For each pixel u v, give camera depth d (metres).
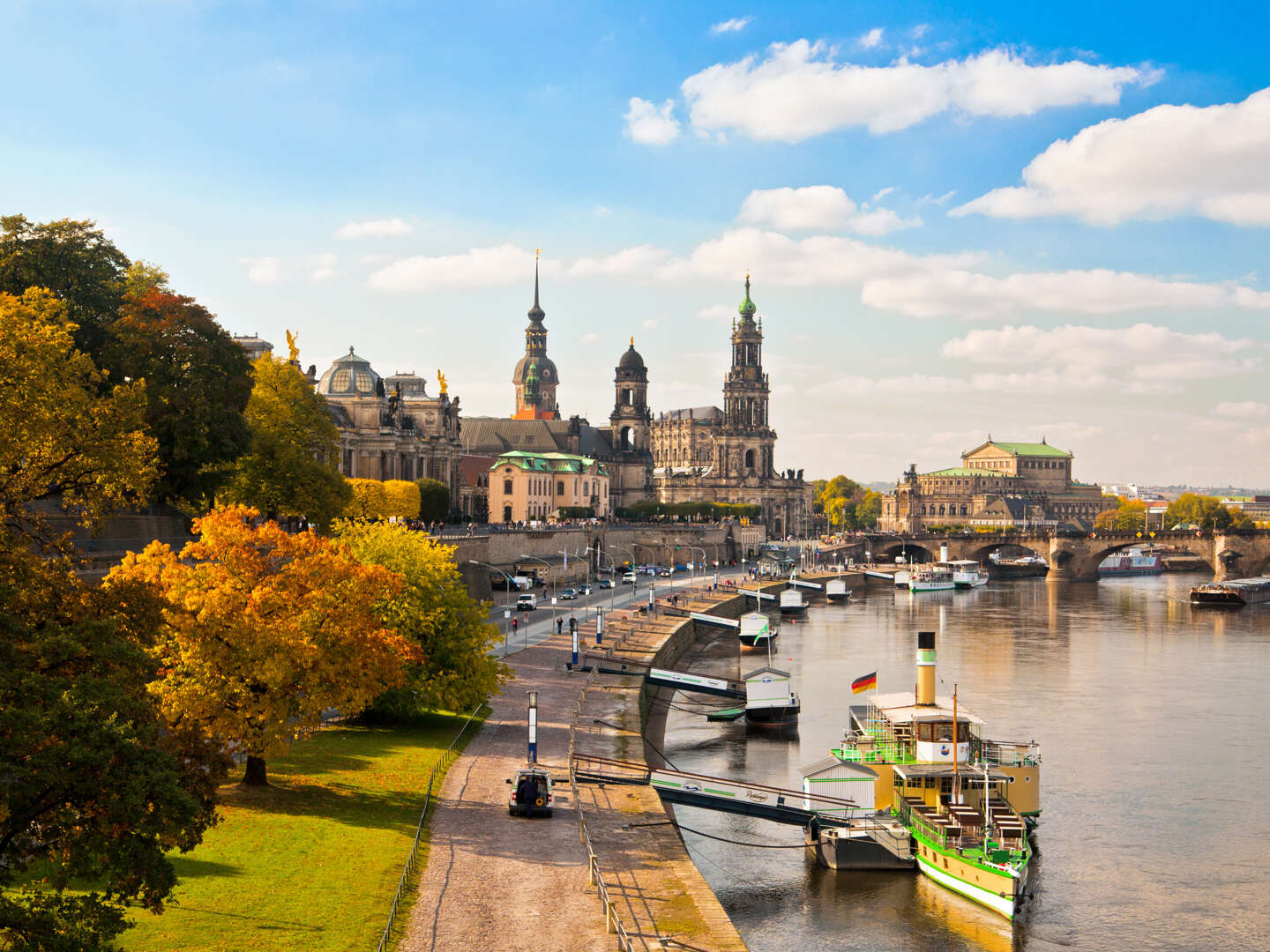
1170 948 70.06
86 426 60.19
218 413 116.62
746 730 126.06
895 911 74.44
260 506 132.88
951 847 79.31
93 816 38.91
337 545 94.31
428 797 72.75
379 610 92.88
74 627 42.97
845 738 97.94
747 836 89.56
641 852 65.69
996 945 69.69
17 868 38.94
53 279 118.56
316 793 71.94
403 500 199.50
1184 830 91.62
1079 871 82.88
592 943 51.81
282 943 48.75
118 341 119.19
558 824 69.94
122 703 40.44
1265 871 82.94
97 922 38.22
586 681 125.38
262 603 69.88
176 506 118.38
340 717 96.50
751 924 72.31
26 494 57.78
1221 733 124.69
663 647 159.50
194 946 47.75
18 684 38.75
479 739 92.88
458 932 52.25
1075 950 69.38
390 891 56.03
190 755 47.88
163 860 39.72
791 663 177.50
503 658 137.75
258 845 60.84
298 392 145.62
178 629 67.44
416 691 93.00
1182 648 194.62
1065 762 111.81
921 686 94.69
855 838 81.38
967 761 89.25
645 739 120.38
